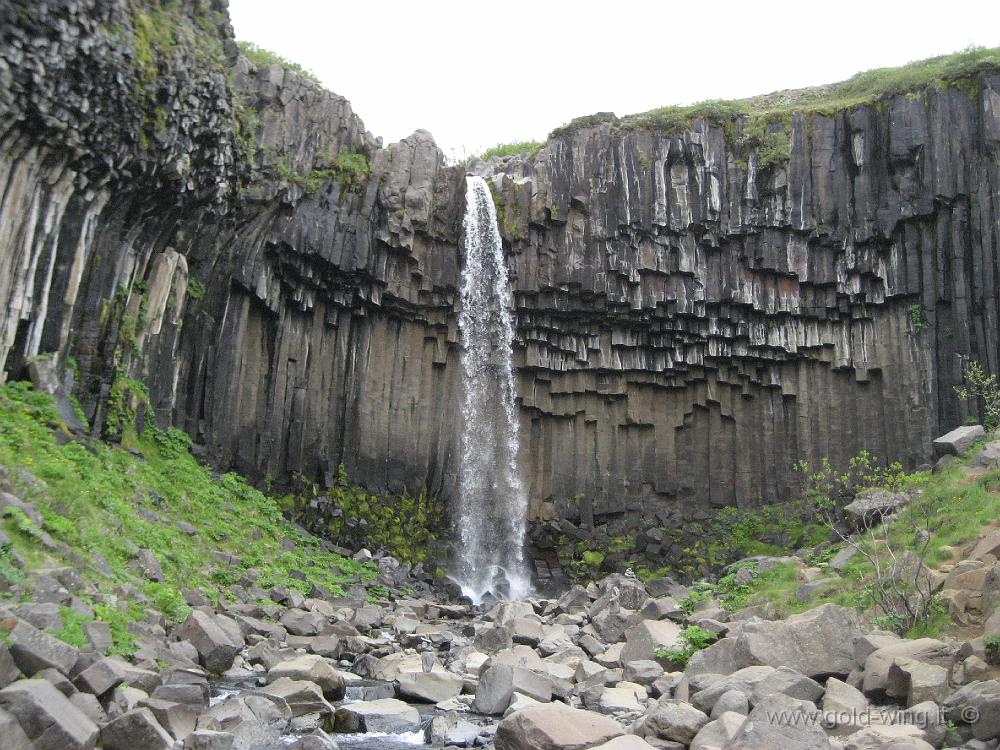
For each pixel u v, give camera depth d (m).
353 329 25.59
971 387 23.69
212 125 17.56
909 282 25.42
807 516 25.48
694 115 27.86
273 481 22.50
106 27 14.48
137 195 16.70
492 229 27.44
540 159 28.67
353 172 24.42
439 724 9.29
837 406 26.70
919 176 25.45
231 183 19.28
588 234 27.39
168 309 18.69
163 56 15.85
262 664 11.58
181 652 10.51
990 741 7.66
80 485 12.87
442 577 23.84
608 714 10.24
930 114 25.53
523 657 12.62
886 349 26.02
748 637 10.59
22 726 6.46
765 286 27.28
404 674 11.50
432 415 26.95
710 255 27.59
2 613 7.68
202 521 17.12
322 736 8.27
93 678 7.67
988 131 24.66
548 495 27.89
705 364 27.92
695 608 17.02
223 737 7.69
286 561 18.36
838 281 26.50
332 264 23.72
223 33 19.52
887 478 21.22
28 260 14.16
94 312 16.05
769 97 30.47
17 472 11.48
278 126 21.94
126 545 12.55
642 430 28.50
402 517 24.98
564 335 28.22
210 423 20.47
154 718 7.75
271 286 22.52
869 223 26.08
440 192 26.75
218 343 20.75
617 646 14.45
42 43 13.15
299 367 23.75
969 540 13.79
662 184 27.45
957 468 18.69
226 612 13.54
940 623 10.80
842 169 26.72
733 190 27.28
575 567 26.45
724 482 27.58
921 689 8.62
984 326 23.97
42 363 14.38
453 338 27.14
